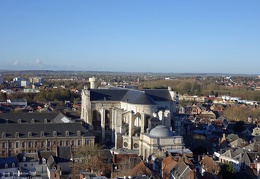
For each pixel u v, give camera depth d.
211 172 165.88
